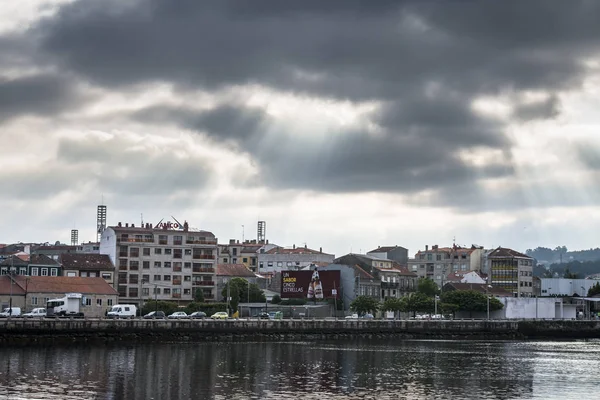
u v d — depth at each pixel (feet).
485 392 428.97
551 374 507.71
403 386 442.91
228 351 613.11
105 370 479.00
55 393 396.98
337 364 538.47
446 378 478.18
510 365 559.38
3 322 631.56
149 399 389.19
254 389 421.59
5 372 458.91
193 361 535.60
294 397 400.47
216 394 405.39
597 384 463.01
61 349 597.52
